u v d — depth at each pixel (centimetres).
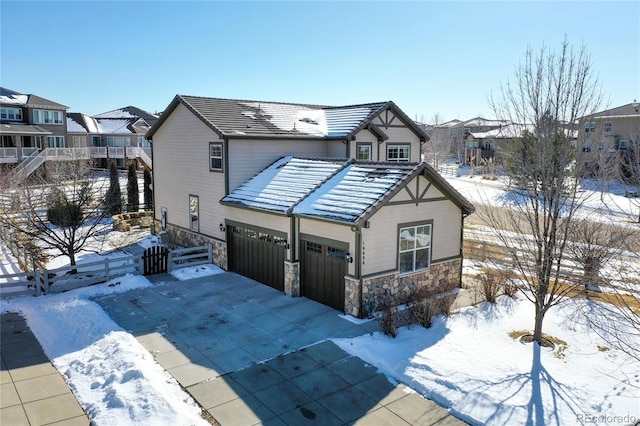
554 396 921
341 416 873
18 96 4703
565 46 1050
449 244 1588
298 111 2358
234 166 1836
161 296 1520
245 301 1484
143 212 2817
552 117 1067
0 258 1994
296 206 1488
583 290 1398
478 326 1270
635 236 1548
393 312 1250
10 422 844
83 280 1619
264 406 899
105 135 5481
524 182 1181
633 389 944
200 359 1084
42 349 1139
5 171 3519
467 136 6831
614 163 1622
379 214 1355
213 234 1928
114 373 992
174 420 839
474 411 884
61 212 2062
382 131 2216
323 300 1459
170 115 2175
